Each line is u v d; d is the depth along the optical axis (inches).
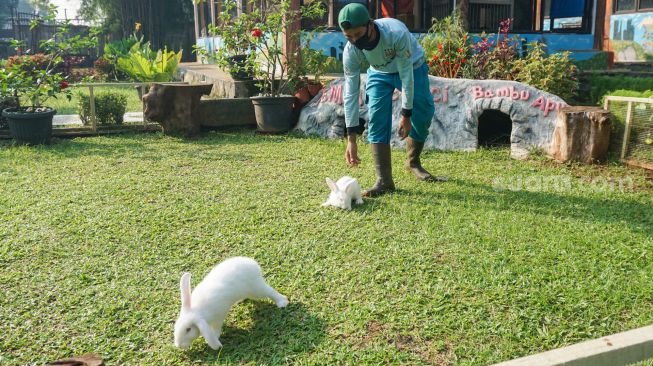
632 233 167.3
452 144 297.4
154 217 183.5
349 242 160.6
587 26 498.6
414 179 234.7
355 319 117.1
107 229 172.4
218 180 233.9
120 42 821.2
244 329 115.6
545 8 574.2
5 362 104.1
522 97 284.0
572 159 261.0
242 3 488.4
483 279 134.9
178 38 1096.8
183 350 108.2
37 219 181.6
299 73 371.9
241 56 390.6
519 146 280.7
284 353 106.1
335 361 103.5
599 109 262.4
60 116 447.5
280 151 298.0
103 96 356.2
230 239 163.6
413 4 495.5
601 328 113.5
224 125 369.4
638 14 479.2
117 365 103.5
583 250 153.3
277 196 209.6
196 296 109.7
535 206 195.5
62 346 109.2
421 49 217.3
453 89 303.1
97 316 120.9
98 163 266.8
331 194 196.9
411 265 144.2
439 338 110.8
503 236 163.9
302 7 366.9
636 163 250.7
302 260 148.2
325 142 323.6
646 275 136.4
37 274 141.1
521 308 121.9
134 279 137.6
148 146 312.7
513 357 103.9
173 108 340.5
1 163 263.9
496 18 518.0
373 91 209.5
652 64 453.7
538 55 335.3
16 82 312.7
